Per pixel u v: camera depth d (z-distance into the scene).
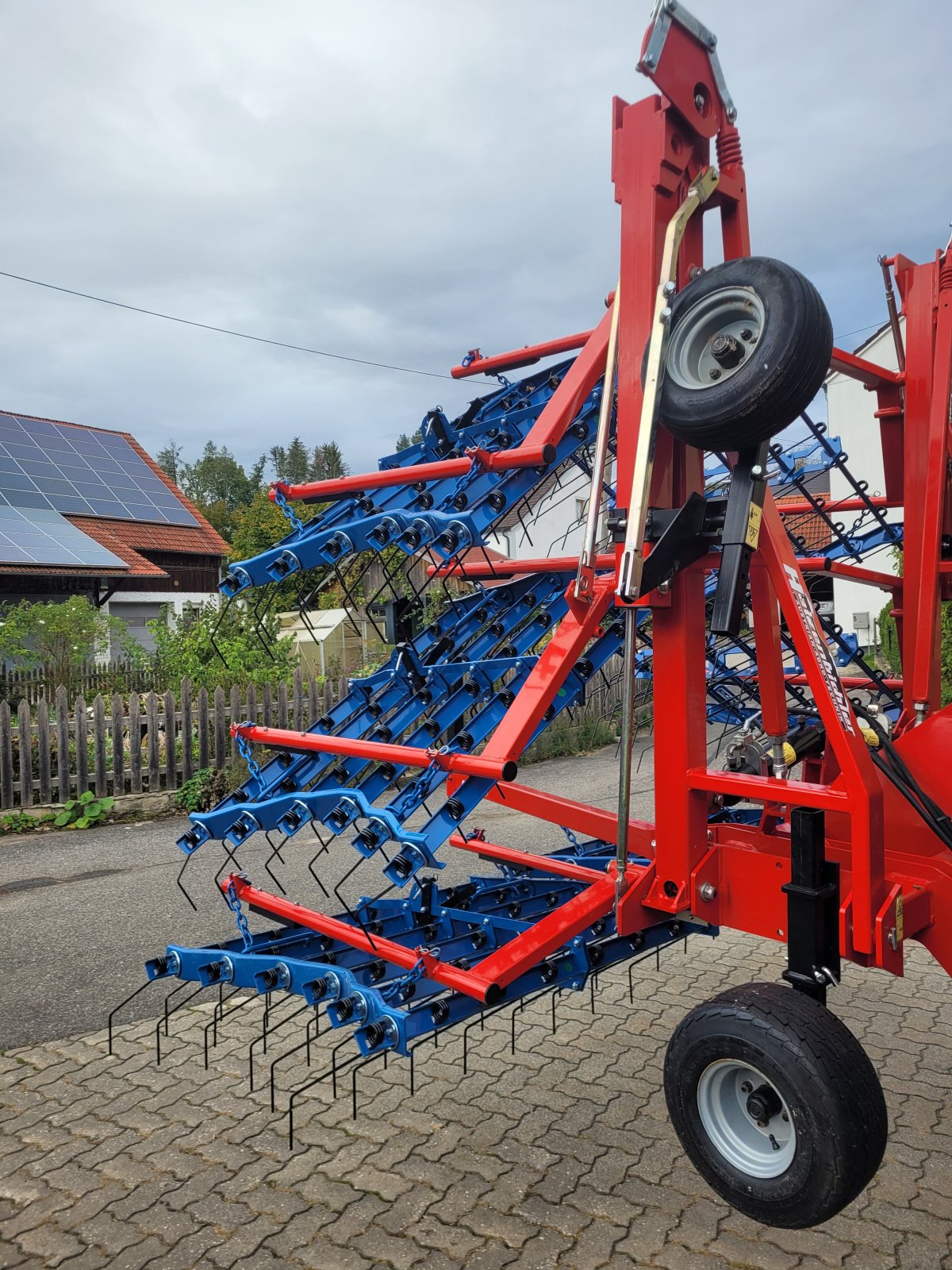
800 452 5.32
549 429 3.10
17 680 12.18
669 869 2.90
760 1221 2.46
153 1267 2.53
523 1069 3.64
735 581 2.54
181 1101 3.41
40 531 21.27
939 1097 3.34
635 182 2.80
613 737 11.75
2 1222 2.74
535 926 3.04
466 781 2.94
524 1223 2.69
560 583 4.11
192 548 26.31
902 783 3.04
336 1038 3.92
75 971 4.69
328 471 119.75
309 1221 2.71
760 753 3.40
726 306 2.48
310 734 3.75
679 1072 2.61
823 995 2.54
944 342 3.97
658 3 2.57
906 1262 2.50
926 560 3.85
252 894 3.72
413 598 3.50
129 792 8.62
